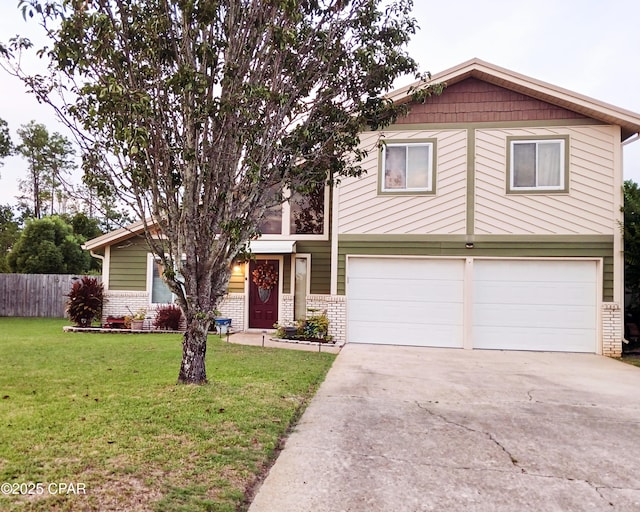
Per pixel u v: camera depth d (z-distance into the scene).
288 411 4.82
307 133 5.33
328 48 5.59
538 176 9.98
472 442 4.14
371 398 5.62
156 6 4.95
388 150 10.48
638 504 3.02
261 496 3.02
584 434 4.42
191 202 5.14
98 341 9.54
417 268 10.37
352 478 3.32
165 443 3.67
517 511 2.89
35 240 20.61
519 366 8.02
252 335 11.23
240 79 5.00
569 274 9.82
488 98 10.21
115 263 12.56
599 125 9.77
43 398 4.82
